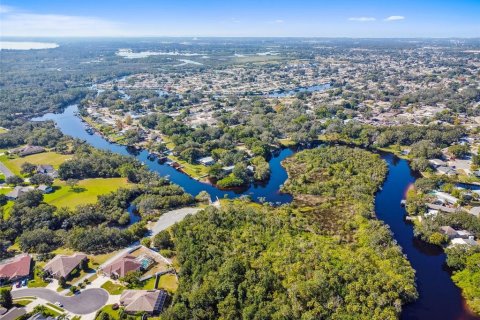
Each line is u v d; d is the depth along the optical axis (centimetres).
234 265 13975
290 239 16112
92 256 16062
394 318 11919
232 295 12888
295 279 13562
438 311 13350
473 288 13925
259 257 15050
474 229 17312
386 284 13275
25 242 16675
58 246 16925
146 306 12631
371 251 15562
